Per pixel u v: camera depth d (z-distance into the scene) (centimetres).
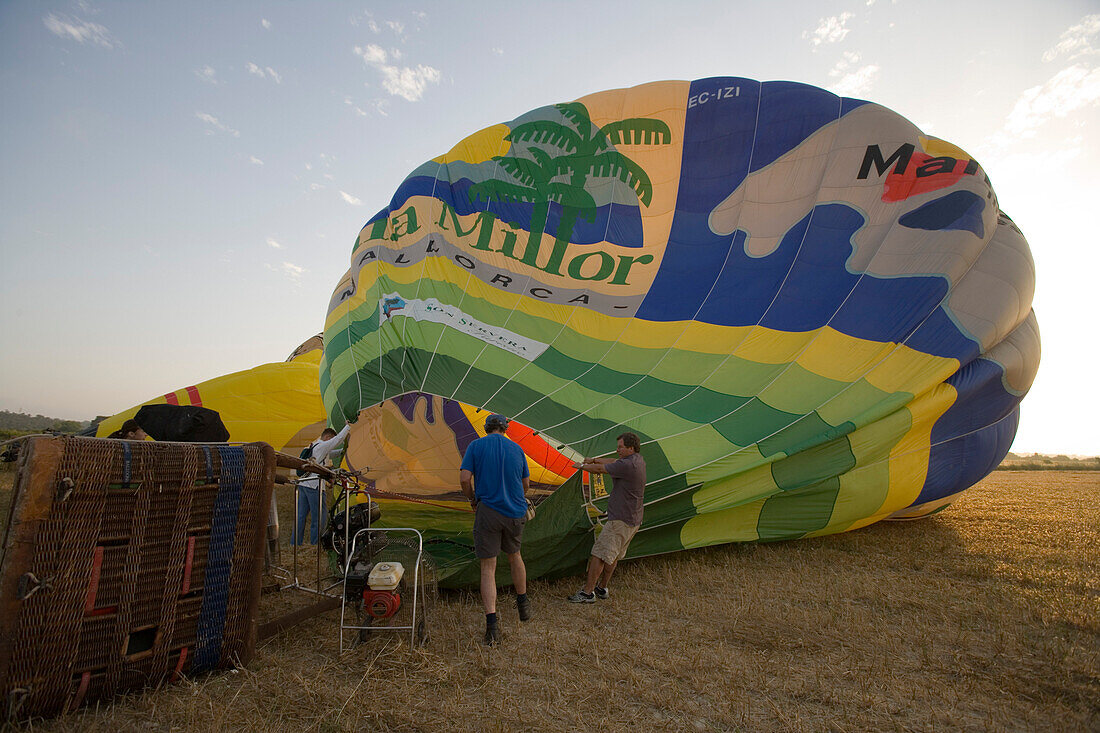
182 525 349
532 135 1011
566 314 889
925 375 708
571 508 594
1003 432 796
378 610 415
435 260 930
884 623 464
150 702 325
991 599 516
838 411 693
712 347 822
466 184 986
